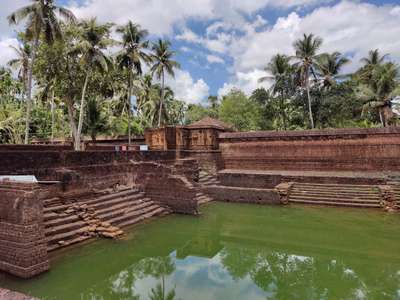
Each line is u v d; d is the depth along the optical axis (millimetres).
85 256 9297
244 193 17672
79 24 22828
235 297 7133
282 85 35344
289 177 19156
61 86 23906
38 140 33812
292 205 16688
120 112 42094
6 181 7988
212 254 10344
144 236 11523
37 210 7812
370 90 30344
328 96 34469
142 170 16188
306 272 8742
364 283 7941
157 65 32719
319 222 13414
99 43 22609
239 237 11914
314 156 21734
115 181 15227
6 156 10391
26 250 7438
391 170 19391
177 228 12797
